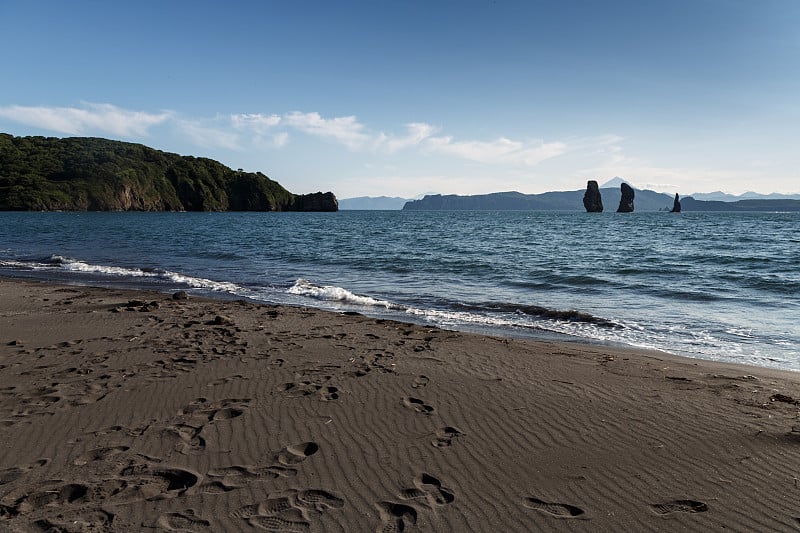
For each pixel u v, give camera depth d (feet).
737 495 11.15
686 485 11.61
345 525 10.14
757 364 23.02
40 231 131.13
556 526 10.11
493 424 15.19
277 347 23.94
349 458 13.03
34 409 16.11
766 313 34.65
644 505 10.83
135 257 73.72
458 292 43.93
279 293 43.70
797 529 9.90
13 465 12.53
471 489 11.53
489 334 29.14
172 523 10.17
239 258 72.08
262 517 10.39
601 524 10.17
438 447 13.67
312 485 11.68
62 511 10.57
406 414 15.93
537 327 30.94
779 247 85.20
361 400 17.10
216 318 29.45
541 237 118.83
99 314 31.94
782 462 12.56
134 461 12.79
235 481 11.84
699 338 28.12
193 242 100.22
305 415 15.78
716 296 40.65
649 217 331.77
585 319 32.91
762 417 15.46
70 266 61.67
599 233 138.00
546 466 12.60
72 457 12.98
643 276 51.57
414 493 11.37
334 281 50.85
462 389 18.22
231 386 18.38
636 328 30.58
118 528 9.99
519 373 20.18
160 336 26.02
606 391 18.10
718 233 134.62
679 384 18.97
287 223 209.26
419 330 28.02
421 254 74.64
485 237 117.91
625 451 13.37
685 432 14.48
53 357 22.07
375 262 65.00
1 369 20.33
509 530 9.99
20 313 32.48
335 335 26.61
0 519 10.24
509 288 45.83
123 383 18.63
